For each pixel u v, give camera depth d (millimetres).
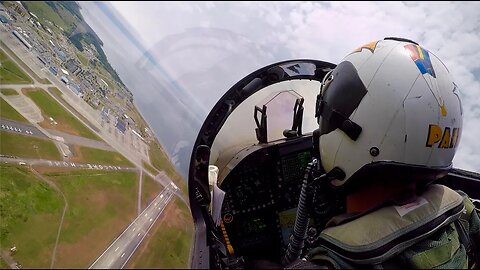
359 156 604
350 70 631
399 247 548
